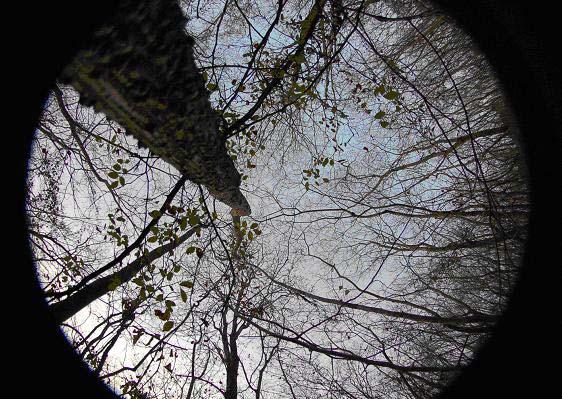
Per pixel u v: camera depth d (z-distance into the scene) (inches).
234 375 182.2
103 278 151.5
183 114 97.3
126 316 136.6
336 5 129.5
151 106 89.1
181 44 85.6
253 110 123.0
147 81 83.4
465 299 227.6
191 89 94.8
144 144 108.5
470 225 230.2
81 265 174.4
